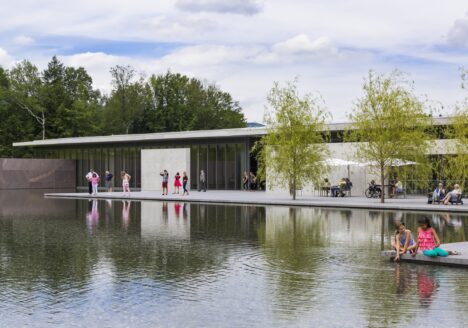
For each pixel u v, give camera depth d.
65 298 11.52
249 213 31.84
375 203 37.22
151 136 63.81
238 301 11.19
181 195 49.47
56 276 13.74
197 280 13.23
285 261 15.76
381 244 19.06
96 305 10.94
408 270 14.30
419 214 30.81
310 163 42.78
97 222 26.95
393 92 39.53
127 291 12.11
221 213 31.95
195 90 115.25
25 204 40.88
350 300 11.20
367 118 39.84
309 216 29.69
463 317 9.92
